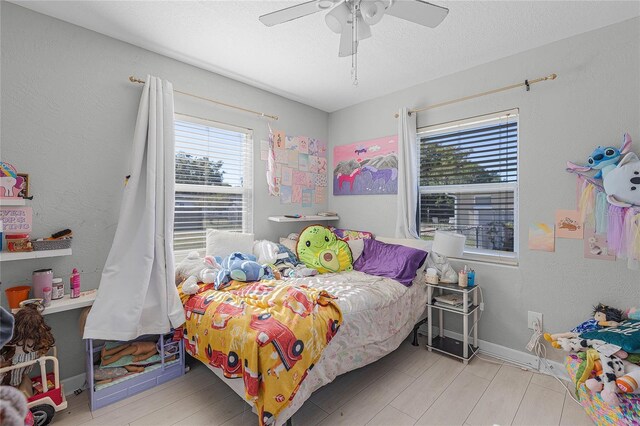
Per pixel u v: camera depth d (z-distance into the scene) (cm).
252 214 295
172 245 207
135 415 167
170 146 213
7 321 101
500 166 246
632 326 167
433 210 289
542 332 219
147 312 195
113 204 208
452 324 265
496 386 196
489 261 246
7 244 166
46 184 183
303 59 240
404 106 299
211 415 167
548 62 216
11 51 172
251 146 293
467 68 255
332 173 365
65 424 159
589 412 160
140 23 193
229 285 209
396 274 249
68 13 182
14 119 173
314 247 283
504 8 177
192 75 249
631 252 182
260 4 176
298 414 168
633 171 179
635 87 185
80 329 191
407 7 132
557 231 213
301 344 149
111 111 207
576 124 205
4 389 88
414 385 197
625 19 187
